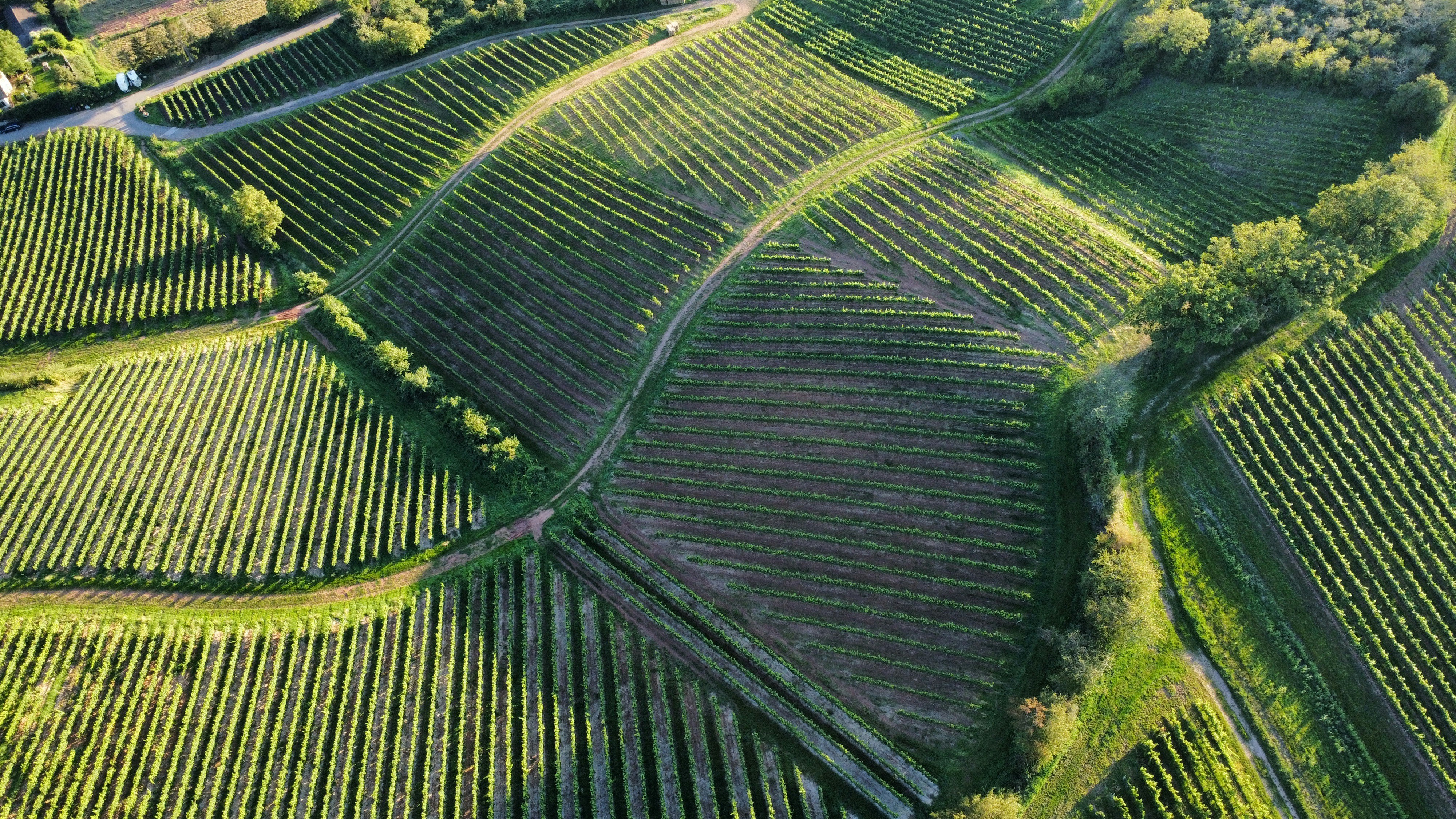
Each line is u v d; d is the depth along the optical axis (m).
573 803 48.72
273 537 62.19
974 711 49.56
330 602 58.59
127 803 49.62
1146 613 49.91
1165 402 59.53
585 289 77.75
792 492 61.06
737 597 56.66
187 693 54.25
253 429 70.00
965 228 75.38
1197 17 81.38
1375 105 74.94
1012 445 59.78
